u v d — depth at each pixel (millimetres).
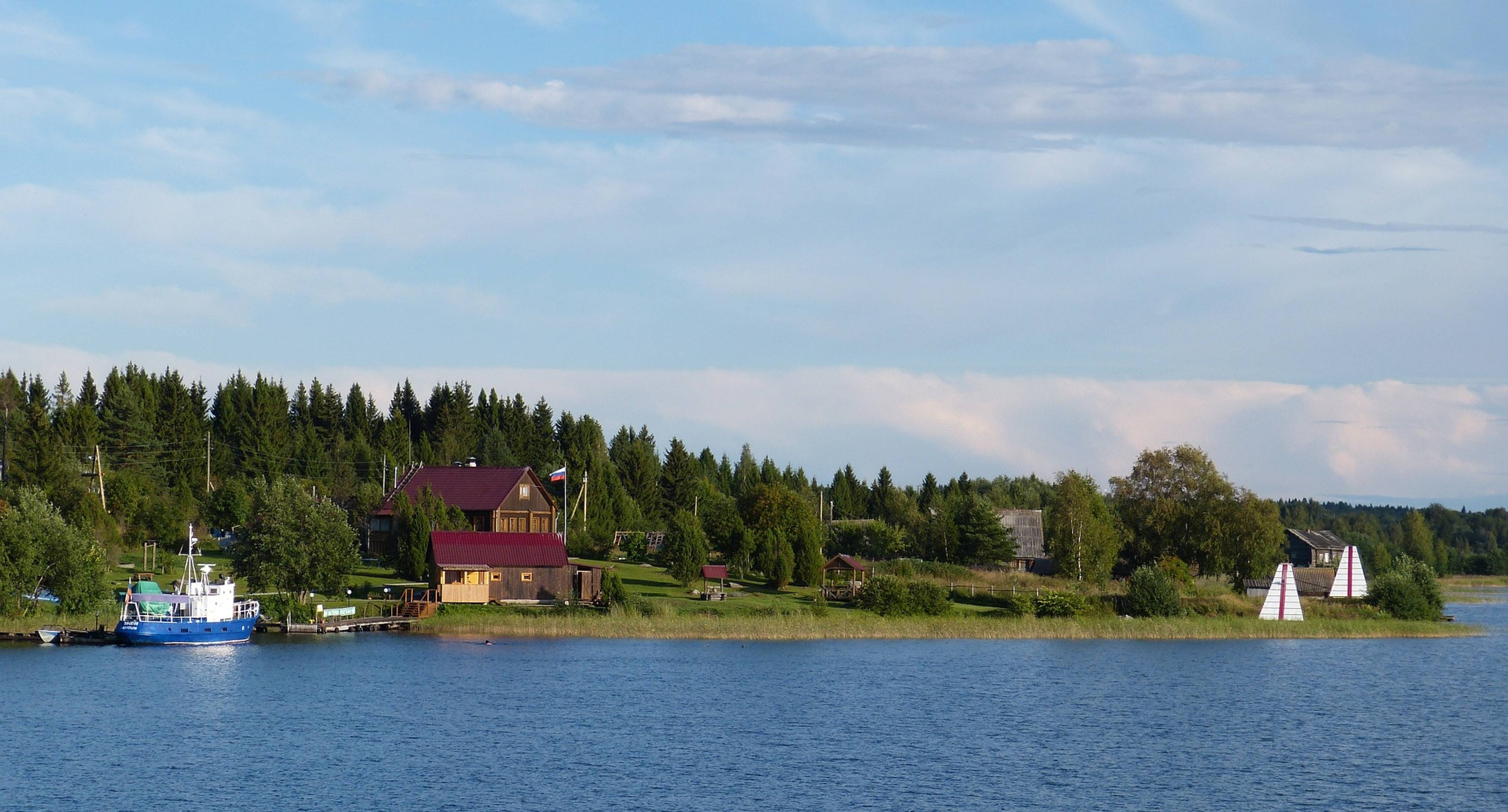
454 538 151750
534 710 98500
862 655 133750
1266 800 75562
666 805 71938
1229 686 118562
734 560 174625
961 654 137125
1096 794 76438
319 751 83438
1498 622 191000
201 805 70562
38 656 120625
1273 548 196750
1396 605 177125
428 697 102938
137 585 131875
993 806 73250
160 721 92062
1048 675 123312
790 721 96688
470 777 77375
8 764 78688
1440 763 85500
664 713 98500
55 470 181125
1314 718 102125
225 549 180625
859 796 74688
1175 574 189250
